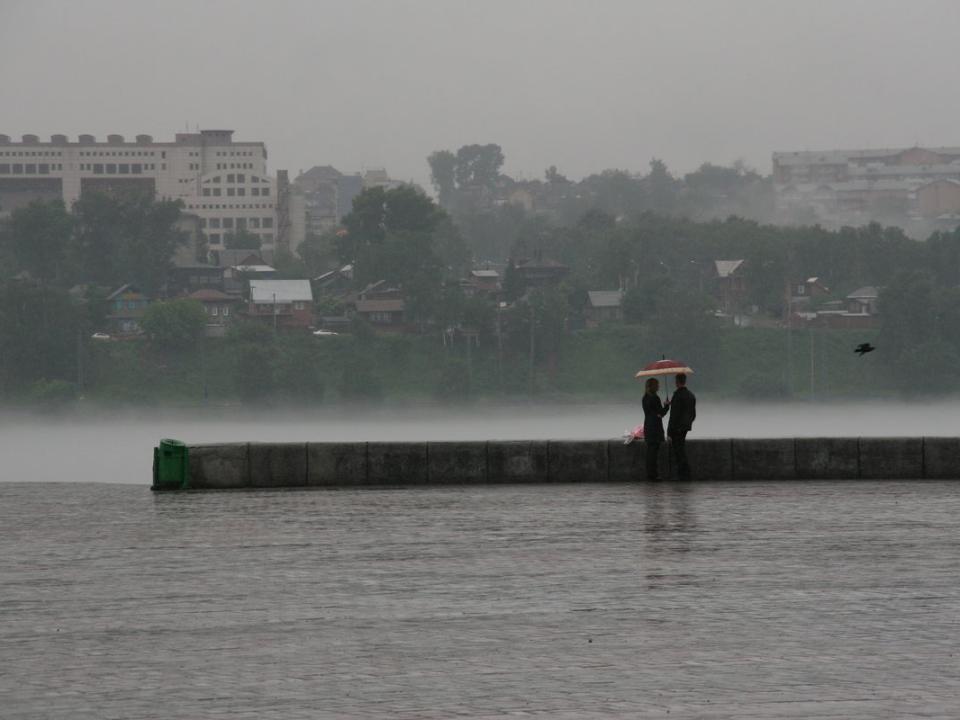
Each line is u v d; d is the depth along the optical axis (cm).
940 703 2716
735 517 6144
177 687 2958
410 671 3095
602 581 4359
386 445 8106
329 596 4156
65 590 4309
